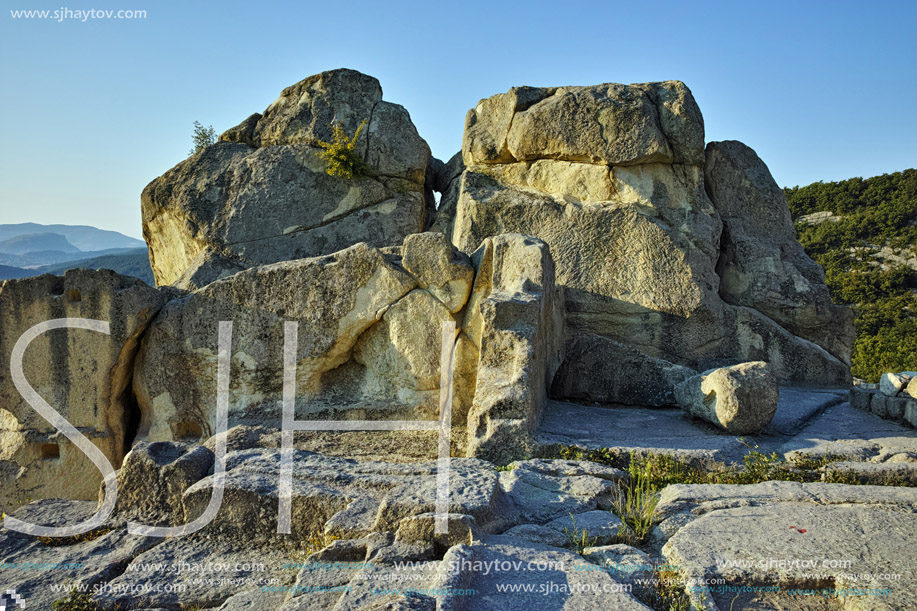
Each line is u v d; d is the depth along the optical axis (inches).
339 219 437.7
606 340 346.6
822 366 392.5
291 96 468.1
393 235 437.1
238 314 333.4
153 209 456.8
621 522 182.2
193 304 337.4
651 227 385.4
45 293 335.3
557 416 301.7
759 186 431.2
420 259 322.7
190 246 450.9
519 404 251.0
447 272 320.2
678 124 393.4
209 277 402.6
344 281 326.3
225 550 197.9
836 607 143.9
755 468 227.8
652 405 332.2
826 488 201.2
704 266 388.8
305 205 436.8
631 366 339.0
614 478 216.2
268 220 434.3
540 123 405.1
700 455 234.4
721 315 387.5
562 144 401.1
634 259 385.4
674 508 190.7
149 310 337.1
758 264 414.6
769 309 410.6
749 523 175.3
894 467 222.8
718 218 404.5
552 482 210.7
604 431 273.3
